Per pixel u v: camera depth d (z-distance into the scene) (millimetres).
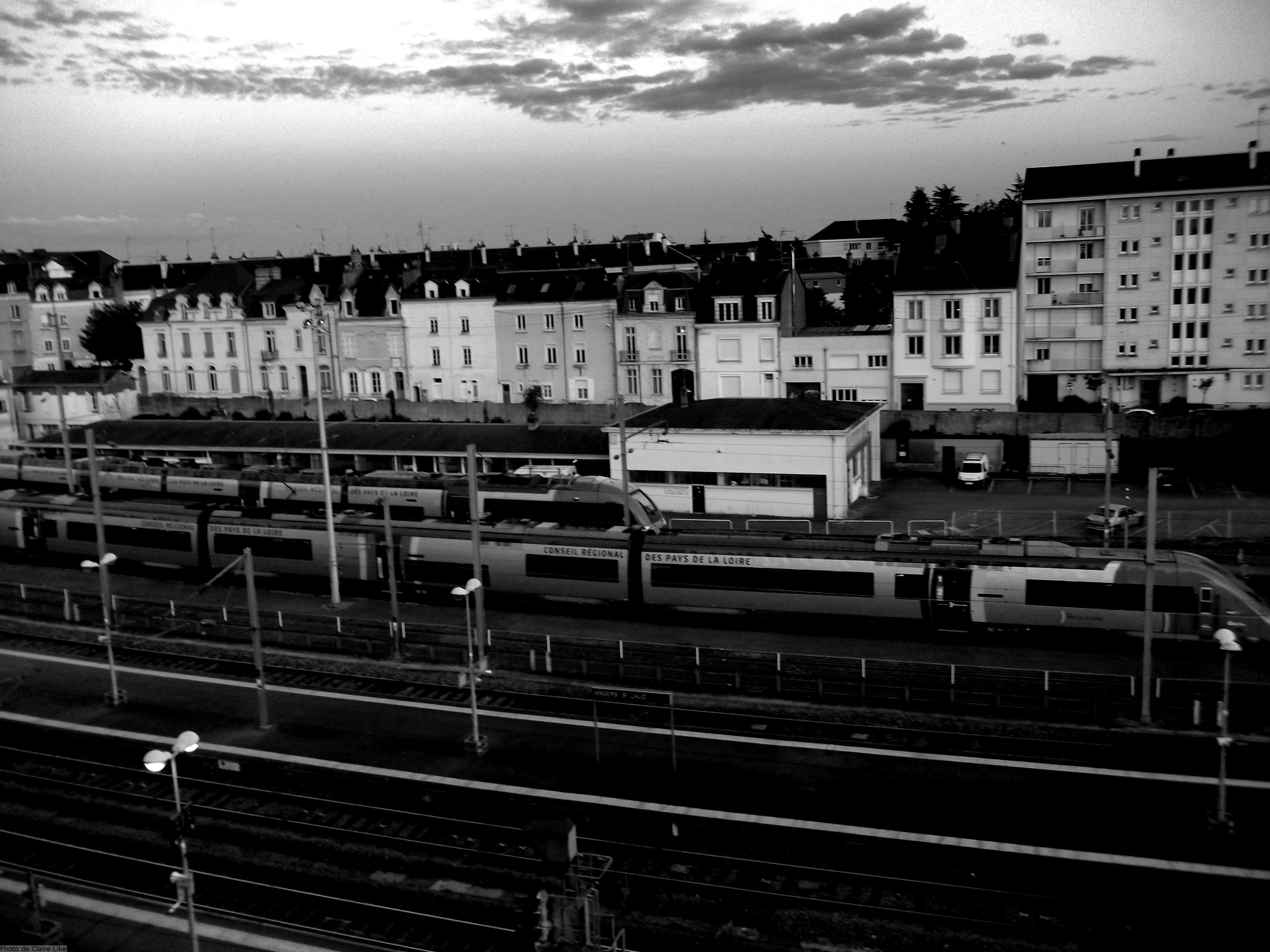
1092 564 38219
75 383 96125
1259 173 72312
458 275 91250
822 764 30828
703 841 27328
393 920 24656
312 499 62406
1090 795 28422
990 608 39219
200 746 34125
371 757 32844
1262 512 56781
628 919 24234
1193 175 73688
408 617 45469
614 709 35375
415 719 35531
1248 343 73625
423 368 91938
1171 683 34344
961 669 36062
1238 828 26500
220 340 98312
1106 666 36812
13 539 58719
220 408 93812
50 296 114812
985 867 25422
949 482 67125
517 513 55469
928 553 40406
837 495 58594
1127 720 32125
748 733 33062
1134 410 64750
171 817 30234
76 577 54969
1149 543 31453
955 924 23406
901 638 40625
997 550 39906
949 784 29312
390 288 92500
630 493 53594
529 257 115375
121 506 55656
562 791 30047
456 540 46938
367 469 74500
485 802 29766
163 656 42312
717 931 23578
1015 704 33531
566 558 45188
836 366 77625
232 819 30016
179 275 124500
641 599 44188
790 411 61125
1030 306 76688
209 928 24531
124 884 26953
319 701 37344
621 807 28906
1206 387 74688
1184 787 28641
